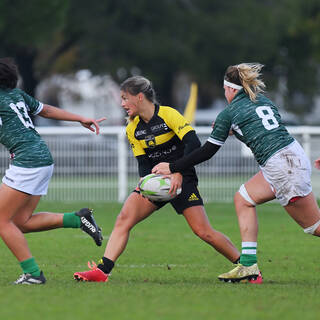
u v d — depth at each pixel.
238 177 67.12
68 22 145.38
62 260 37.03
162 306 22.78
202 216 29.55
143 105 28.86
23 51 133.88
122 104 28.95
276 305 23.05
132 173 67.56
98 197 67.44
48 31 118.00
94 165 67.38
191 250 40.81
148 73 151.75
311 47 158.38
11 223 27.62
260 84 28.38
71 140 67.25
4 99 27.48
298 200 27.89
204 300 23.83
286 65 163.25
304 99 178.75
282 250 40.97
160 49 148.88
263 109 28.05
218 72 159.62
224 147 67.12
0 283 28.61
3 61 27.70
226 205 65.44
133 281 30.19
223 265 35.66
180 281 30.44
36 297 24.31
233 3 162.12
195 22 154.12
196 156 27.98
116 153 67.06
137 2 148.88
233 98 28.70
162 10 153.00
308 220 28.25
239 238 45.41
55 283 28.17
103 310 22.16
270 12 161.50
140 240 44.88
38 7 113.88
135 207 29.28
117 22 151.88
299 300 23.98
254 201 29.02
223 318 21.08
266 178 28.16
